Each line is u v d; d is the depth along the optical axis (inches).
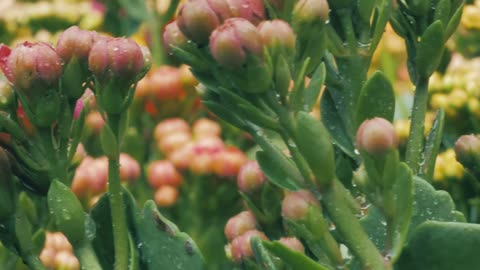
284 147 11.0
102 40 11.0
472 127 16.5
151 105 22.6
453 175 15.0
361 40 11.6
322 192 10.3
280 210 11.9
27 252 11.3
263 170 10.8
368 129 10.3
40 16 24.3
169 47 10.9
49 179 11.2
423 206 11.2
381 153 10.3
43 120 11.0
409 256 10.6
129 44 11.0
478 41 19.6
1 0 24.7
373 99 11.0
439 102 16.6
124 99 11.1
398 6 12.0
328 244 10.4
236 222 12.0
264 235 11.7
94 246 11.8
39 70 10.8
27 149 11.1
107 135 11.0
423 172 11.9
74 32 11.0
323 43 10.8
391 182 10.3
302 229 10.4
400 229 10.4
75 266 13.4
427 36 11.7
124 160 19.8
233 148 20.5
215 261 19.6
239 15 10.5
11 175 11.2
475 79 16.5
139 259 11.4
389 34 23.1
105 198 11.7
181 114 22.9
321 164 10.2
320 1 10.7
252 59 10.1
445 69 17.3
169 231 11.4
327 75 11.6
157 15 24.1
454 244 10.6
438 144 11.8
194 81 22.6
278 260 10.9
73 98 11.1
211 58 10.5
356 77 11.6
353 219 10.3
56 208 11.0
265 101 10.3
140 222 11.5
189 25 10.4
